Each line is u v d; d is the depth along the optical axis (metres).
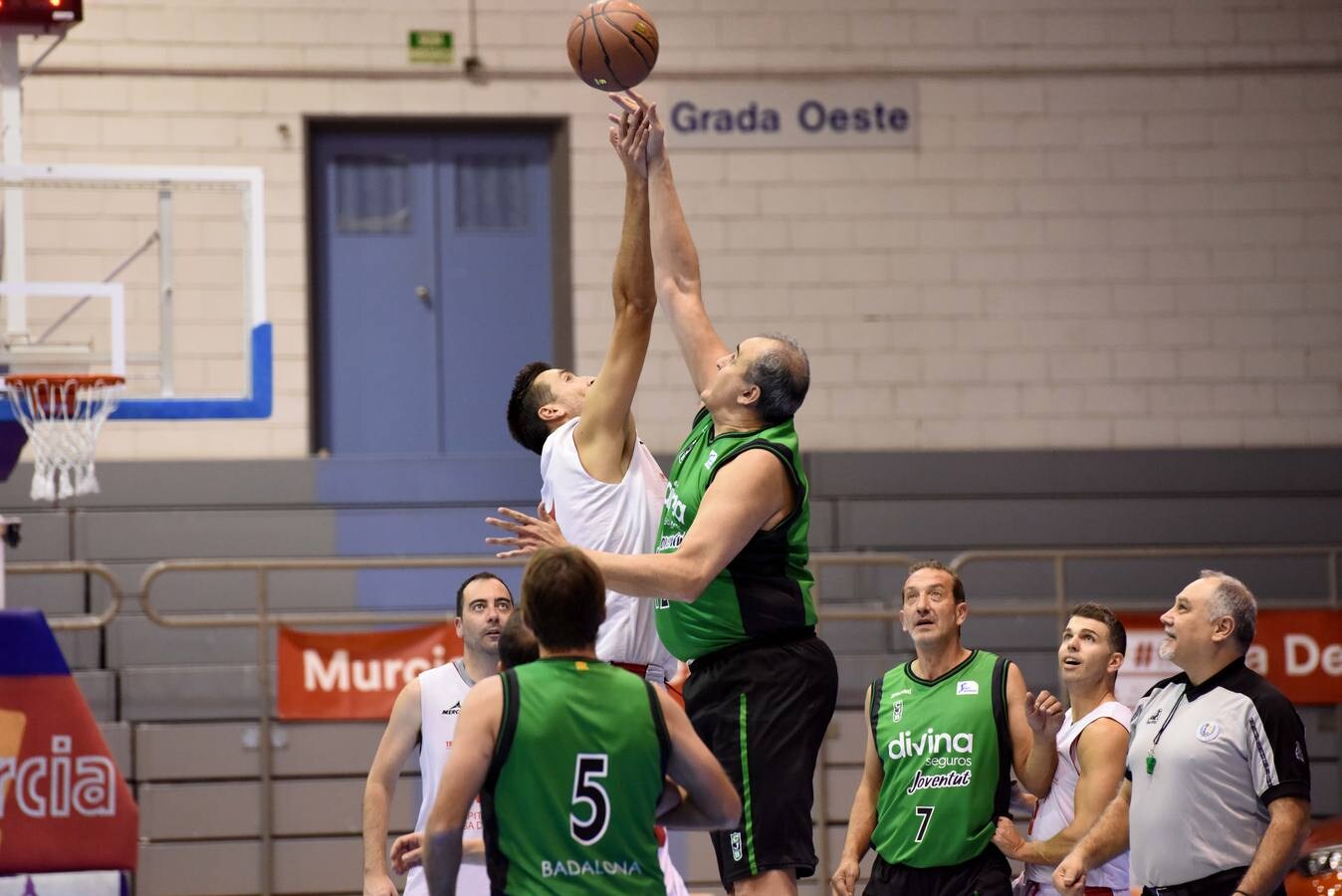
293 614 20.27
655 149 9.65
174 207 21.97
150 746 18.56
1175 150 23.36
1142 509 22.20
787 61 23.09
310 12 22.61
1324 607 19.48
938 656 11.48
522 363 23.00
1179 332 23.14
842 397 22.80
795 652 8.83
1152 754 10.22
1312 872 14.12
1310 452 22.50
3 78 14.67
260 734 18.56
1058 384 23.00
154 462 20.89
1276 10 23.58
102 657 19.56
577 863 7.15
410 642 18.69
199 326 21.91
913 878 11.16
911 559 20.02
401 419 22.75
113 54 22.16
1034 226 23.17
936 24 23.30
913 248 23.05
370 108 22.66
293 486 20.98
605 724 7.27
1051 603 20.94
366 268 22.84
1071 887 10.52
